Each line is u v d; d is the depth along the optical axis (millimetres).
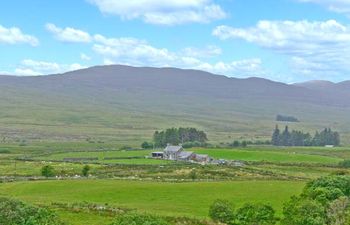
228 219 94812
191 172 177500
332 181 103688
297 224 83688
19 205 71125
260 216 92625
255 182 146125
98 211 98875
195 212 104625
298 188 134875
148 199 119500
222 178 165375
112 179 154250
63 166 198375
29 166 198500
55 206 103062
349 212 85000
